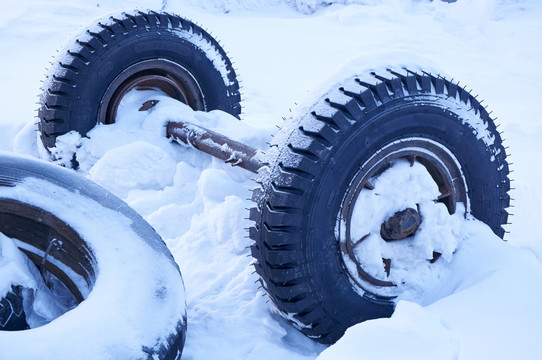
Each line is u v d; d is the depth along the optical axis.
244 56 11.42
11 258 3.04
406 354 2.37
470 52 13.32
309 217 2.89
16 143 5.15
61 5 12.32
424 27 14.68
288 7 17.58
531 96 10.02
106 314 2.50
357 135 2.93
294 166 2.88
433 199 3.24
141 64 5.00
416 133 3.12
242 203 3.88
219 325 3.12
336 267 3.00
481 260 3.23
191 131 4.74
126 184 4.59
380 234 3.19
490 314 2.70
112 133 4.85
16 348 2.27
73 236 3.05
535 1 17.95
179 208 4.23
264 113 7.69
